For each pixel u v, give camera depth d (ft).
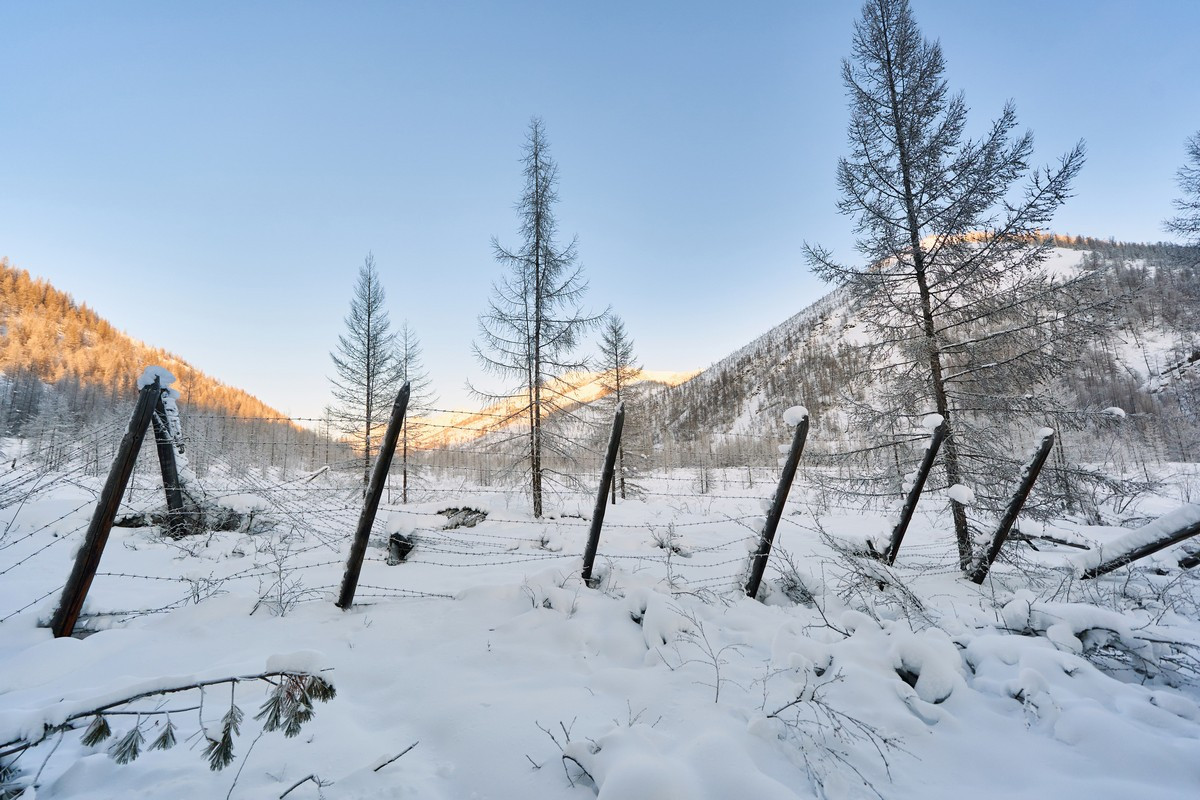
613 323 82.58
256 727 8.20
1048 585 19.01
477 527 31.53
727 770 6.89
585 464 46.55
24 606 14.23
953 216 28.19
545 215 50.42
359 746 7.82
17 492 17.01
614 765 6.60
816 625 13.60
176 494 22.95
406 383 14.92
